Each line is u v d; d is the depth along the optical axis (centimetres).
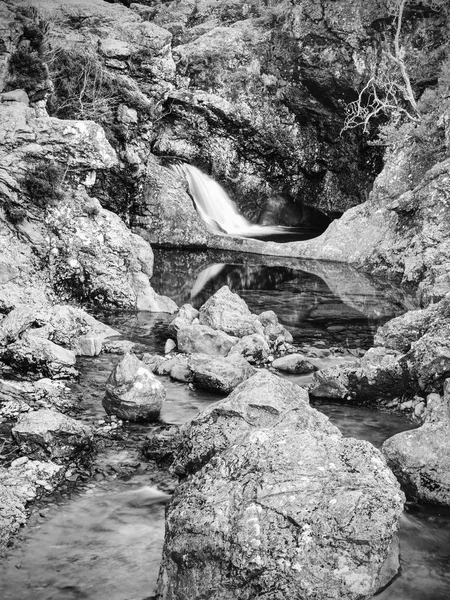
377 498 517
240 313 1165
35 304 1155
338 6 2228
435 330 896
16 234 1330
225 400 698
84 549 583
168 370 1005
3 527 599
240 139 2386
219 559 498
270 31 2420
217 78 2391
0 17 1644
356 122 2319
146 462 730
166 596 506
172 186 2053
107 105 1856
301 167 2475
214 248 2023
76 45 1877
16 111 1397
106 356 1066
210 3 2773
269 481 528
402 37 2153
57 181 1356
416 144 1891
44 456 717
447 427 700
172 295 1485
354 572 488
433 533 619
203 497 538
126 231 1422
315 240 1947
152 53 2006
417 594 531
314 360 1080
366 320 1320
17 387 893
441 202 1639
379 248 1777
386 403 900
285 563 482
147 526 616
